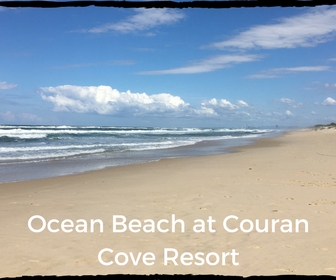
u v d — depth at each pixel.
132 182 10.12
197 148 26.16
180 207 6.75
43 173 12.54
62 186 9.62
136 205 6.98
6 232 5.21
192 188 8.77
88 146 26.41
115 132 58.97
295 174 11.06
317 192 8.06
